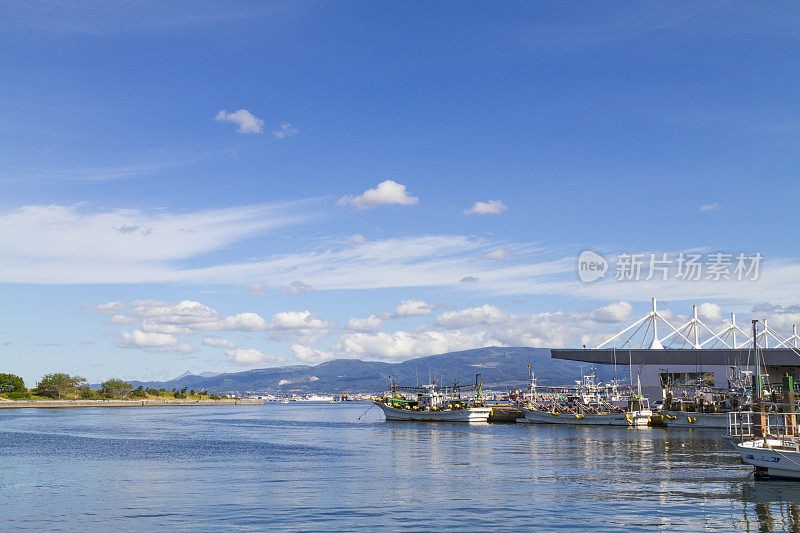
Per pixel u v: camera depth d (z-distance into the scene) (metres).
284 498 56.41
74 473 76.00
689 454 89.94
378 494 58.19
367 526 45.09
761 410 70.88
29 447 113.94
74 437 140.00
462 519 47.03
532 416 183.25
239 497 57.16
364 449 106.56
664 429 148.62
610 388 189.38
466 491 59.34
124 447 113.75
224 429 174.88
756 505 51.41
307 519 47.41
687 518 47.03
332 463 84.69
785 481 62.53
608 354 183.75
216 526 45.50
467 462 83.62
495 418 190.12
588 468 75.19
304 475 72.19
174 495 58.62
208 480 68.62
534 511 49.69
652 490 58.81
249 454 99.38
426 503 53.34
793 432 68.44
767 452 63.22
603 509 50.25
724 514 48.28
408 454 96.31
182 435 148.50
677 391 176.38
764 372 170.25
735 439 105.69
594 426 164.12
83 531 44.44
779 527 44.44
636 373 184.88
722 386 173.75
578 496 55.94
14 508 52.81
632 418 155.25
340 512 49.84
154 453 101.88
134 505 53.69
